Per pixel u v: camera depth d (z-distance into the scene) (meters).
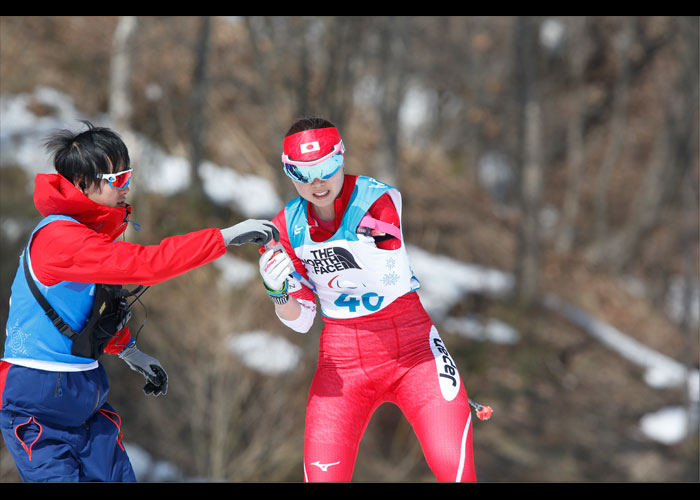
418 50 52.75
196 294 30.34
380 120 42.41
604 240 58.19
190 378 26.47
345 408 6.92
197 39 45.19
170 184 39.84
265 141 45.28
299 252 6.79
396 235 6.71
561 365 42.97
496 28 53.59
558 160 61.66
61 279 5.96
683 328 52.62
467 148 58.12
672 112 57.56
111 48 45.72
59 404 6.17
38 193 6.10
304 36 38.25
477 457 34.44
